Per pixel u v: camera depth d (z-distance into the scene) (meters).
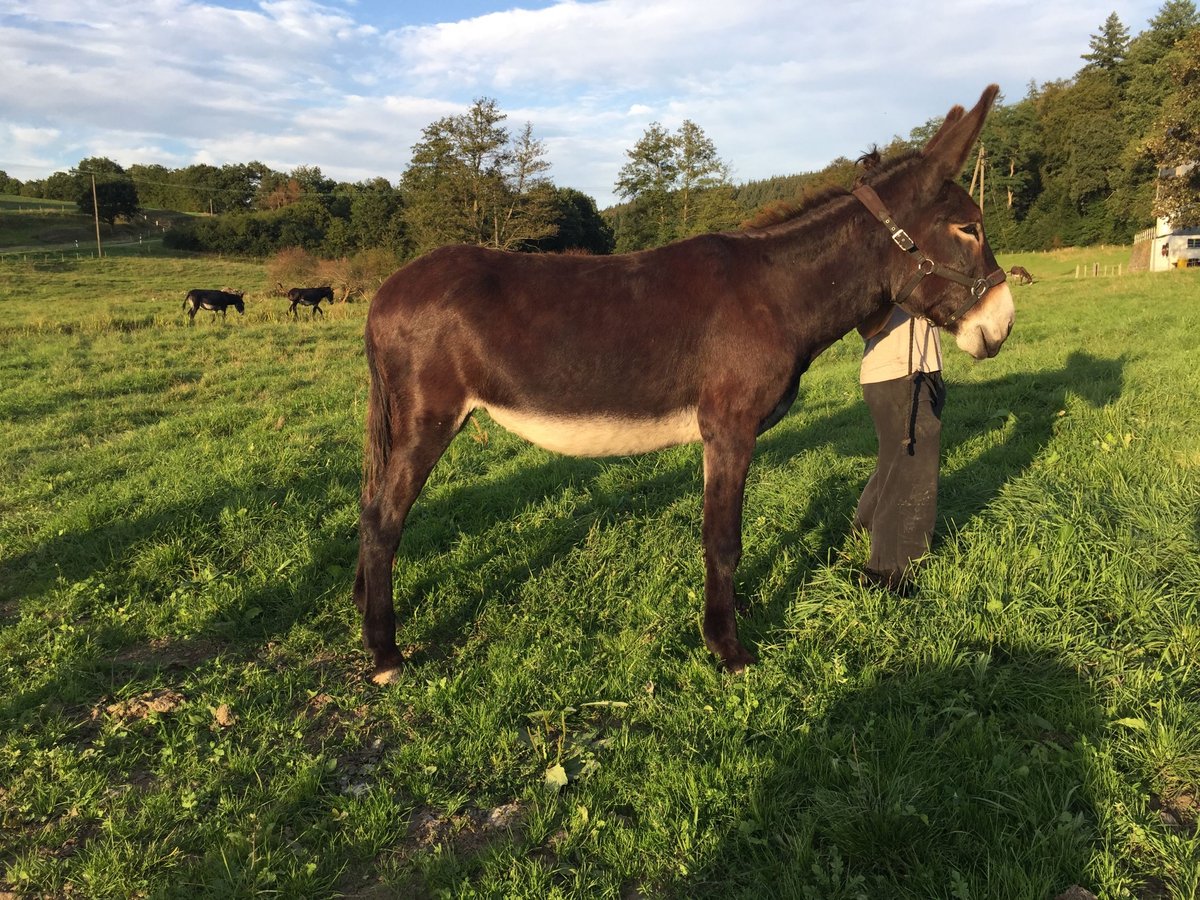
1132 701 2.73
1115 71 71.19
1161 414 6.06
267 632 3.78
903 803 2.29
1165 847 2.12
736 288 3.34
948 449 5.89
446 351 3.31
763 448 6.47
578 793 2.54
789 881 2.06
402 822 2.45
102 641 3.65
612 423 3.42
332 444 7.15
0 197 89.06
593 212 69.25
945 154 3.36
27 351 14.41
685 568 4.18
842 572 3.90
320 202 80.31
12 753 2.80
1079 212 66.38
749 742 2.73
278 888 2.16
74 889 2.24
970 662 3.03
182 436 7.73
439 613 3.86
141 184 105.06
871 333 3.87
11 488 6.01
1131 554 3.65
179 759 2.78
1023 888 1.96
